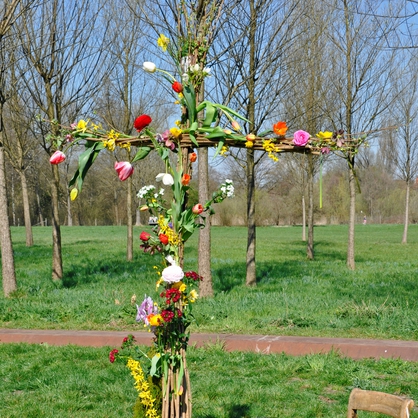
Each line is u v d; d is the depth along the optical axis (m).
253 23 11.89
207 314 10.02
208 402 5.96
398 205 59.84
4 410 5.79
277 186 56.28
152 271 16.97
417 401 5.89
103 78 14.12
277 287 13.48
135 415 3.75
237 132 3.70
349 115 16.30
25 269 18.53
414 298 11.62
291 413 5.59
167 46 3.84
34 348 8.38
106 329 9.52
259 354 7.74
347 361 7.32
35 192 60.50
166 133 3.62
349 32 16.08
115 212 66.06
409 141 29.86
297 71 13.85
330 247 29.86
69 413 5.70
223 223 52.41
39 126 13.67
